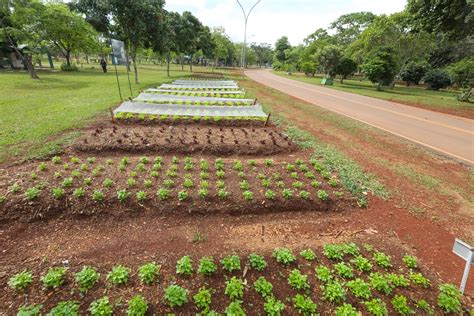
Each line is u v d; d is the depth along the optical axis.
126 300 2.55
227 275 2.93
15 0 17.12
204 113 9.36
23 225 3.63
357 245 3.59
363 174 5.71
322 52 31.14
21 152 5.38
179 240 3.55
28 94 11.91
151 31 17.72
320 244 3.59
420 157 7.04
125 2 15.08
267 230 3.89
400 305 2.65
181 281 2.81
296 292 2.79
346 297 2.74
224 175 5.08
